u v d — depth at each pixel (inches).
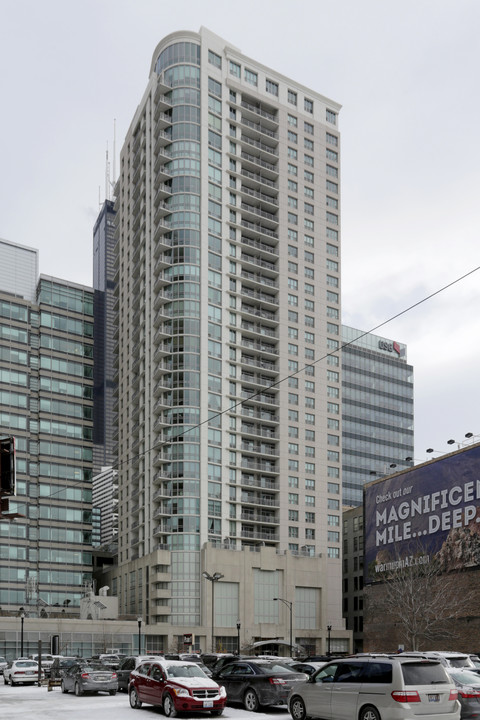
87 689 1422.2
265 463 4448.8
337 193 5172.2
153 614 3996.1
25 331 5359.3
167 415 4232.3
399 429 6850.4
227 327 4453.7
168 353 4266.7
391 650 3319.4
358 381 6678.2
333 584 4475.9
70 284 5664.4
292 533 4402.1
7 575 4832.7
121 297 5310.0
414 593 3031.5
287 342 4667.8
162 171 4525.1
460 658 1186.0
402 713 760.3
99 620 3897.6
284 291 4729.3
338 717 833.5
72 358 5531.5
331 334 4911.4
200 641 3890.3
